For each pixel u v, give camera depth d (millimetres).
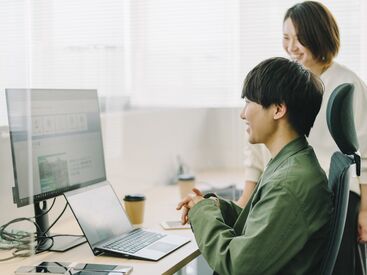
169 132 3291
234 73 3225
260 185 1553
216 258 1476
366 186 2090
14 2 1968
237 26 3143
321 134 2152
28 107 1805
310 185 1399
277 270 1391
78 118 2035
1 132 1911
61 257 1743
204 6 3219
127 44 3383
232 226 1828
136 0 3336
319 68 2168
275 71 1480
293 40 2154
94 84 3240
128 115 2881
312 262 1439
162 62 3377
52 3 3211
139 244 1810
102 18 3289
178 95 3391
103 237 1844
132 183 2926
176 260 1675
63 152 1946
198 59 3293
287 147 1498
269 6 3055
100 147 2143
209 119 3586
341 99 1426
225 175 3340
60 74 3148
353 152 1447
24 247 1809
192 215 1618
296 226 1379
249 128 1547
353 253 1788
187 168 3365
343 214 1400
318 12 2107
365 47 2824
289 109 1475
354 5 2820
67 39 3234
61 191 1922
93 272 1539
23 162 1778
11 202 1949
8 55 1968
